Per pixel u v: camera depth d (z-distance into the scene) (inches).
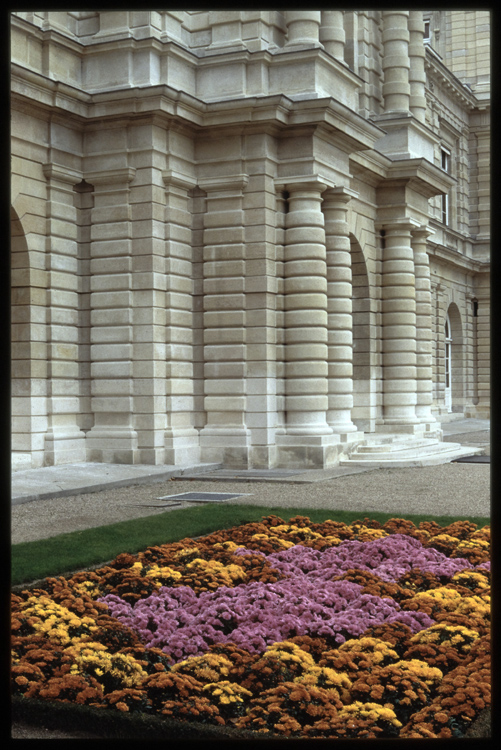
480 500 589.0
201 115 808.9
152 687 208.4
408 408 1089.4
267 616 262.5
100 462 778.8
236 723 196.2
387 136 1098.7
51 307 760.3
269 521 440.5
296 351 824.9
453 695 199.2
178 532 434.9
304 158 820.0
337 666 217.0
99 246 789.9
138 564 331.3
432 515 509.0
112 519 510.9
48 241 759.7
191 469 762.2
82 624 250.8
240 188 812.6
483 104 1961.1
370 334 1063.0
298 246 824.9
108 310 786.2
